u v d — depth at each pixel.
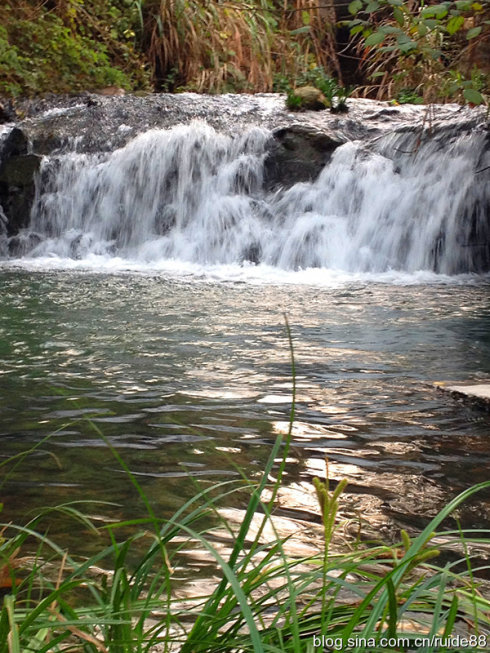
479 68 12.30
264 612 2.29
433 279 11.73
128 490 3.41
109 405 4.72
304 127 14.30
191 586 2.53
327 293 9.66
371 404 4.81
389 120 15.12
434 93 14.77
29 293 9.16
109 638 1.82
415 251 12.98
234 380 5.32
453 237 12.86
